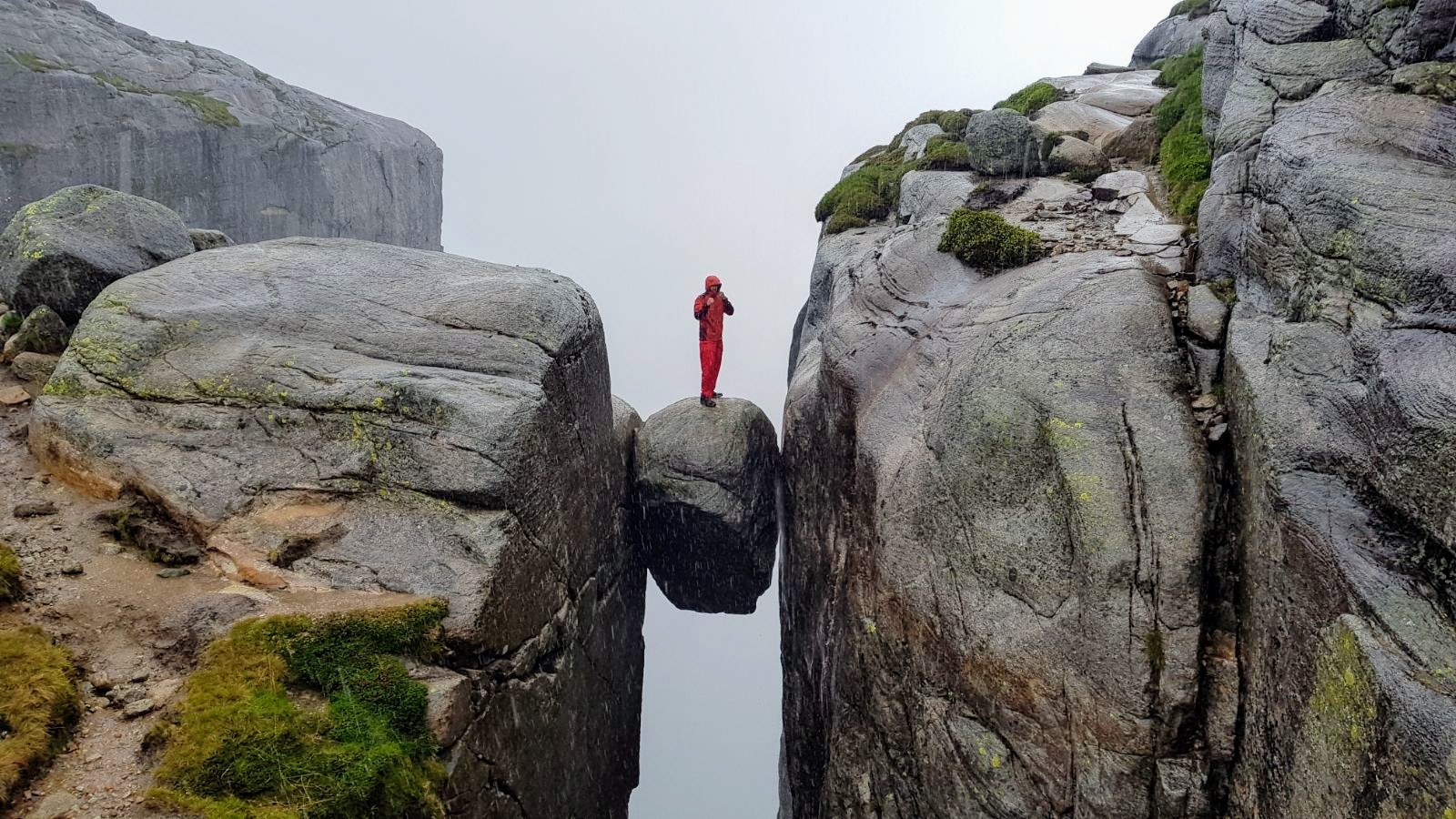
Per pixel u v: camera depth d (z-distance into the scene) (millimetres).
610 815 14766
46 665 8047
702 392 19562
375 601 9375
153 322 11711
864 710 12195
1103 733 8883
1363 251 8352
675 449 18438
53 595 9078
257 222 67750
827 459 15273
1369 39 11398
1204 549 9086
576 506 13297
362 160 79188
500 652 10109
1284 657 7855
